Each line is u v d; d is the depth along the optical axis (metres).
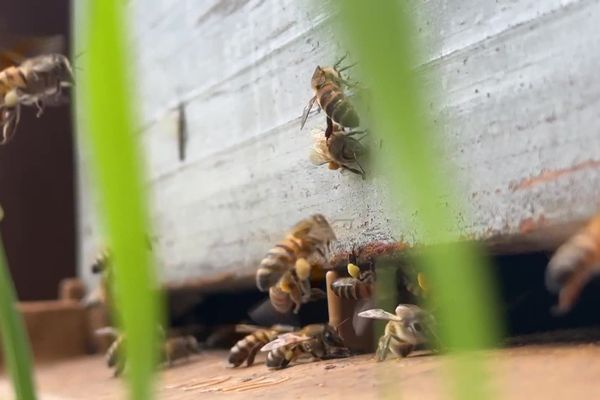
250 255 0.29
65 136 0.48
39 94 0.26
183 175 0.32
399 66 0.05
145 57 0.34
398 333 0.22
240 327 0.27
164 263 0.33
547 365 0.20
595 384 0.19
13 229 0.47
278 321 0.27
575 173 0.21
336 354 0.25
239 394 0.22
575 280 0.18
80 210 0.42
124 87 0.05
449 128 0.22
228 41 0.29
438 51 0.22
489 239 0.22
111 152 0.06
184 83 0.32
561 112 0.21
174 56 0.32
